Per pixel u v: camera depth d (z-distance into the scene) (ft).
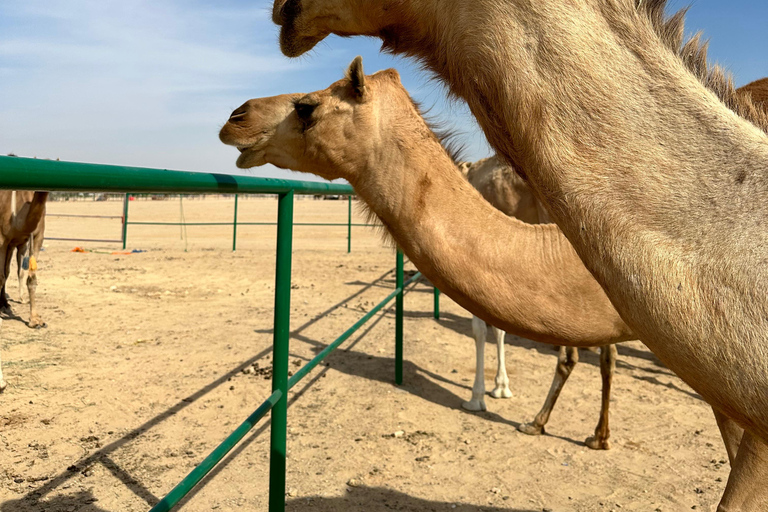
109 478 12.78
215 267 47.29
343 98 9.96
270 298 35.27
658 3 4.73
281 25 6.55
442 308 32.96
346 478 13.35
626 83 4.50
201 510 11.69
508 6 4.64
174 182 6.26
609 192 4.37
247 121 10.65
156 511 5.77
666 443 15.71
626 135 4.41
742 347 3.80
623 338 9.39
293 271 45.78
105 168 5.07
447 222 9.02
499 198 21.06
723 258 3.94
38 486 12.27
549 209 4.75
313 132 10.13
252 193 8.54
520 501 12.55
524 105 4.58
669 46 4.68
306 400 18.26
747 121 4.60
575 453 15.03
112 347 23.58
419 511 12.03
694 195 4.18
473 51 4.78
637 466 14.32
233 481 12.94
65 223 95.40
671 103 4.45
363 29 5.89
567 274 8.77
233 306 32.76
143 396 18.01
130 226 89.86
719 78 4.80
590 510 12.24
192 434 15.37
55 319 27.89
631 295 4.22
